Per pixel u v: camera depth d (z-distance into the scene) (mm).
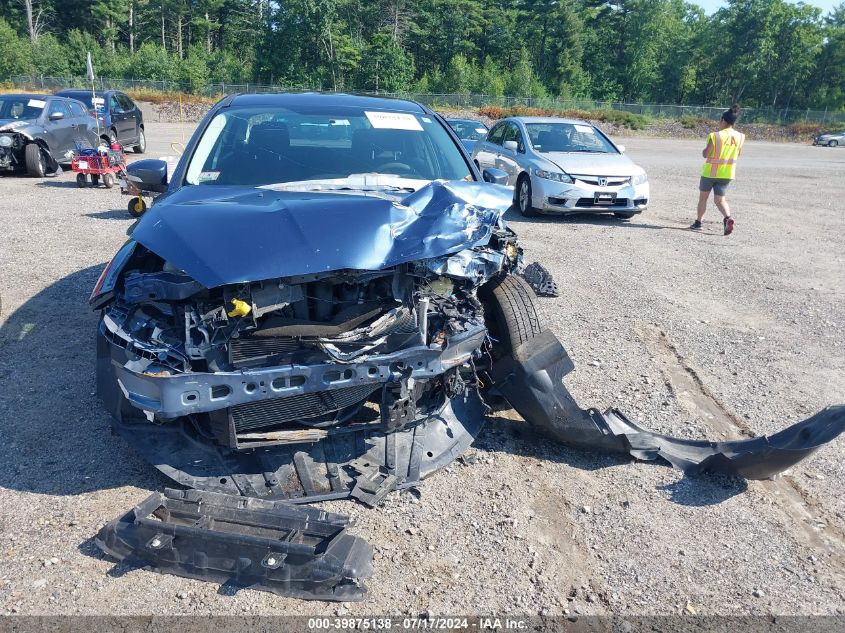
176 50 85625
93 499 3273
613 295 7172
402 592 2764
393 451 3547
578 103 62594
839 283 8094
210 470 3279
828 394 4922
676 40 92938
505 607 2719
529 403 3805
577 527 3266
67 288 6508
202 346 2977
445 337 3354
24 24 80375
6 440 3783
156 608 2609
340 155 4387
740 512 3447
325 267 2955
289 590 2715
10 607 2582
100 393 3447
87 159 12336
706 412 4562
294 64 71375
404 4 84000
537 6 83938
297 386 3000
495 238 3775
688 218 12391
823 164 28250
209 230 3066
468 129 16266
